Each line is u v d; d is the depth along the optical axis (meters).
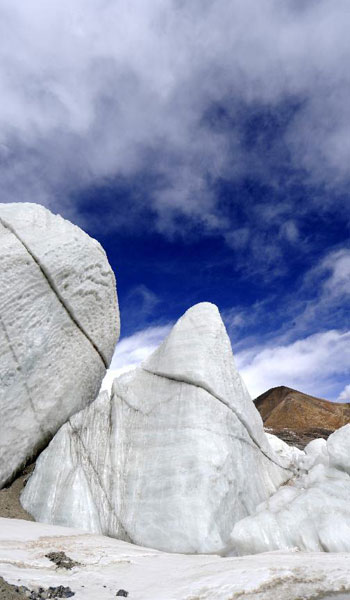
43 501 10.88
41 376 12.35
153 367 13.73
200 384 12.35
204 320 13.88
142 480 11.20
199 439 11.20
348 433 11.19
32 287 12.27
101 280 14.38
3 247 11.98
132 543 10.19
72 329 13.45
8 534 8.52
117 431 12.46
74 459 11.66
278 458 14.36
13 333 11.75
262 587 5.81
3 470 11.45
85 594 5.65
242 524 9.20
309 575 6.19
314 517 8.99
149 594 5.79
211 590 5.80
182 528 9.87
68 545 8.23
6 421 11.49
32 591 5.48
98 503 10.99
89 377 14.31
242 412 12.55
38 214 13.44
